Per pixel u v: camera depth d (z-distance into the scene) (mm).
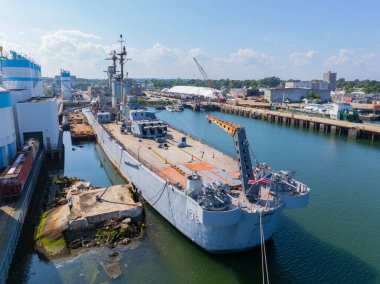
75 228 29969
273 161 58781
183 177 32906
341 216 35875
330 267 26453
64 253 27547
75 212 31641
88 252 27844
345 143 77875
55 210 34094
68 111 120250
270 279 24984
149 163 37375
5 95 42500
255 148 69562
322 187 45188
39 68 81375
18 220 30047
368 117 120188
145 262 26719
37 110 54281
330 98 184625
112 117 75312
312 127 102062
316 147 72125
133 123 55156
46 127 55312
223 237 25406
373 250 29078
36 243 28938
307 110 131500
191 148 45625
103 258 27094
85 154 63812
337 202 39781
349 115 103938
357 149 70750
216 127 99875
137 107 68750
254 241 26406
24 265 26141
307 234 31641
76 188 40125
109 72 94375
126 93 70875
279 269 26141
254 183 26453
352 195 42219
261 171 27906
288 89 179500
